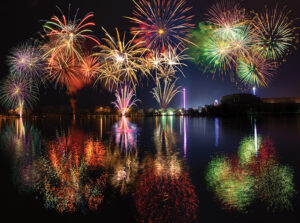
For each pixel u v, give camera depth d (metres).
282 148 13.71
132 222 5.45
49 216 5.82
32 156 12.68
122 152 13.53
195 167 9.93
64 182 8.23
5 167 10.32
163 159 11.58
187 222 5.39
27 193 7.27
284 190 7.13
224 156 11.98
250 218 5.51
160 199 6.64
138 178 8.52
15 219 5.69
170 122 37.66
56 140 18.83
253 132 21.39
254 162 10.56
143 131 24.91
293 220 5.40
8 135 22.73
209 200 6.48
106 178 8.59
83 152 13.67
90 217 5.73
